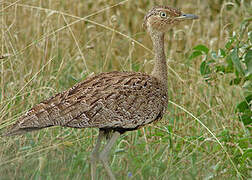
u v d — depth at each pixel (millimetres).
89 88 11273
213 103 14766
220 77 14852
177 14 12516
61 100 11055
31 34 16375
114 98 11266
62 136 13125
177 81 14922
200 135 13031
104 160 11461
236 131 12922
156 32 12539
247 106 12438
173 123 13695
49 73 14242
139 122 11688
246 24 12273
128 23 19766
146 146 12758
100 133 11766
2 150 12305
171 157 12367
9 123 12594
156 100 11945
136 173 11898
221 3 20266
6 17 15539
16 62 14633
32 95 13508
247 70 11812
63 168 12094
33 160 12164
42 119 10750
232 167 11906
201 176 11938
